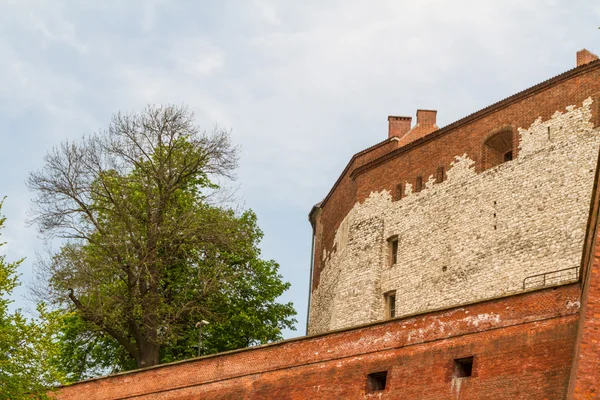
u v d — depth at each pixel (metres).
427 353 35.81
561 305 32.78
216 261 56.31
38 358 37.62
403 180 54.44
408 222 53.00
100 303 52.19
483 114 50.19
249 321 56.25
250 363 41.47
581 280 32.34
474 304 35.19
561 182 44.94
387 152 58.66
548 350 32.38
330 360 38.78
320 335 39.59
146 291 53.50
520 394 32.34
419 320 36.62
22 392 36.72
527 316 33.50
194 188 59.47
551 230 44.50
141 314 52.56
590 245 30.02
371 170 57.25
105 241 53.59
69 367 56.12
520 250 45.56
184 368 43.75
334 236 61.97
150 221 54.50
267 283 58.75
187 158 56.00
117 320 52.25
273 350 40.91
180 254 55.66
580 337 28.53
